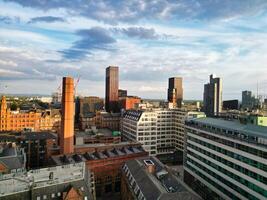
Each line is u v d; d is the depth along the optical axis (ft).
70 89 455.63
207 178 367.86
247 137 287.89
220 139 337.31
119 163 422.41
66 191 240.94
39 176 256.52
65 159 412.98
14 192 221.87
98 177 403.54
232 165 311.68
